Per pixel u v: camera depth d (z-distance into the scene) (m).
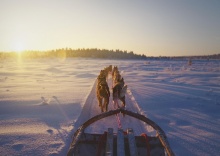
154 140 4.64
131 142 4.28
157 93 13.52
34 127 6.96
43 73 30.16
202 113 8.92
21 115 8.36
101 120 8.15
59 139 6.00
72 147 3.96
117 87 9.31
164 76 25.09
